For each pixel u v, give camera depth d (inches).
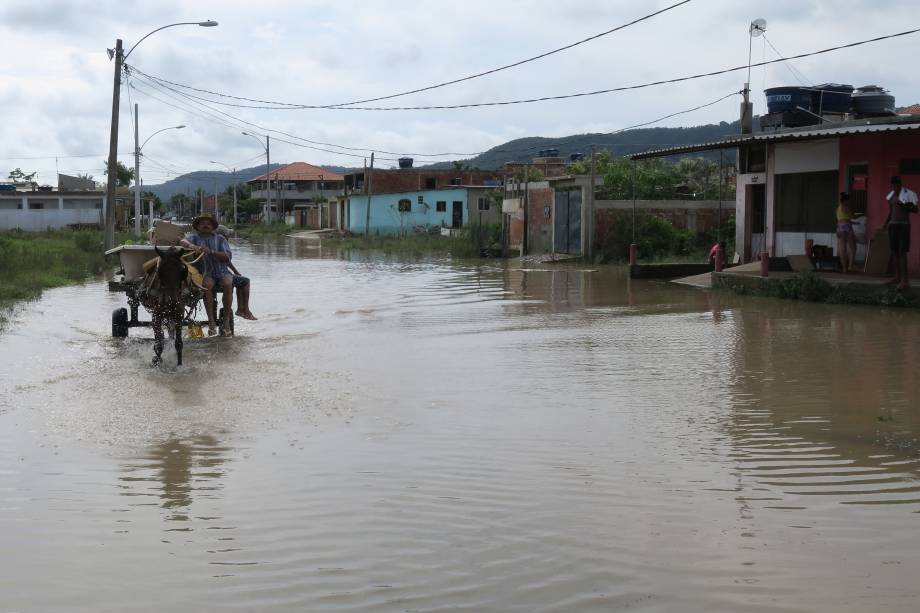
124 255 576.4
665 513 236.1
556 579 195.5
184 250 487.8
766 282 841.5
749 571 198.5
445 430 329.1
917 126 708.7
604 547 213.0
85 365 479.5
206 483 267.9
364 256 1764.3
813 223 941.2
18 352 523.5
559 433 322.7
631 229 1482.5
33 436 326.3
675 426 332.8
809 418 344.2
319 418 351.9
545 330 619.8
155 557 211.2
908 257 798.5
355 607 183.2
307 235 3174.2
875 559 204.5
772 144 979.9
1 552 214.7
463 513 237.8
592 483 262.5
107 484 267.9
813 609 180.2
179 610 183.3
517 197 1792.6
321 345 554.3
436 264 1491.1
